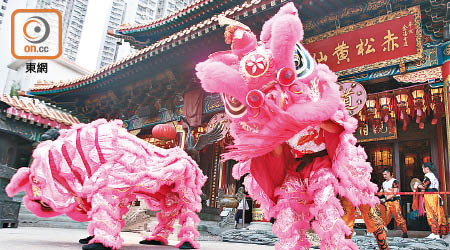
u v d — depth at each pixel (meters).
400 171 13.66
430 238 6.92
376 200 3.05
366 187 2.97
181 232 4.76
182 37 10.51
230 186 12.71
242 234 8.19
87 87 14.85
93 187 3.57
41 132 17.09
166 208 5.08
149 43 17.27
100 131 3.85
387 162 13.80
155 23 15.29
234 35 2.75
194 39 10.36
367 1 8.42
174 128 12.04
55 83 16.05
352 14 8.70
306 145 2.99
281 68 2.49
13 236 4.85
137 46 17.84
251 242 7.59
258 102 2.45
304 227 2.83
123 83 14.08
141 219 10.35
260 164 2.94
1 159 15.80
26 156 19.12
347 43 8.71
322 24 9.11
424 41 8.29
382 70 8.25
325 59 9.01
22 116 16.00
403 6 8.16
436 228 7.70
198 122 12.15
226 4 11.76
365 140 14.13
